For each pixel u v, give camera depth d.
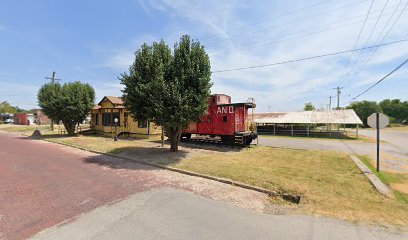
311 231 4.22
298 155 12.47
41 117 56.28
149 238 3.90
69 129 24.95
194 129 17.89
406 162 11.44
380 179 7.79
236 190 6.73
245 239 3.90
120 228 4.27
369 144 20.19
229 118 15.98
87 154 13.02
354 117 29.61
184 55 11.91
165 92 10.78
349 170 8.90
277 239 3.92
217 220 4.66
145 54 11.89
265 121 34.91
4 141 20.28
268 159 11.17
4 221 4.59
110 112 25.70
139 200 5.75
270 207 5.46
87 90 24.83
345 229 4.32
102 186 6.94
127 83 11.66
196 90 11.77
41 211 5.08
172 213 4.97
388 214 5.02
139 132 22.44
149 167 9.72
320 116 32.44
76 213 4.96
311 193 6.21
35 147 16.12
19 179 7.66
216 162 10.23
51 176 8.09
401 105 76.06
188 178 8.03
